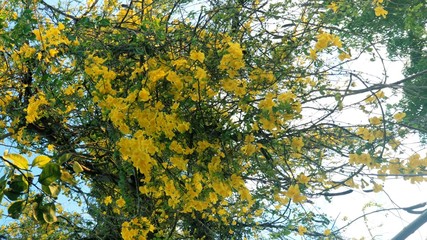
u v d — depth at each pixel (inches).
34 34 106.9
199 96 94.0
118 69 111.6
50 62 112.2
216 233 148.5
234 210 146.4
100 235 147.8
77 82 120.8
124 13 131.6
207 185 102.1
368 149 105.4
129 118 93.8
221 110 108.2
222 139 100.6
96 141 142.6
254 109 100.8
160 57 102.8
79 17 123.3
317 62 113.0
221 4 122.6
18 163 32.9
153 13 133.7
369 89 100.9
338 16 126.1
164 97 99.2
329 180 113.0
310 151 125.1
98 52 108.5
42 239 153.9
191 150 99.4
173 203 109.7
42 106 118.7
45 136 138.0
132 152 90.0
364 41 142.0
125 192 131.2
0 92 123.0
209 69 100.9
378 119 106.2
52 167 32.9
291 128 108.7
